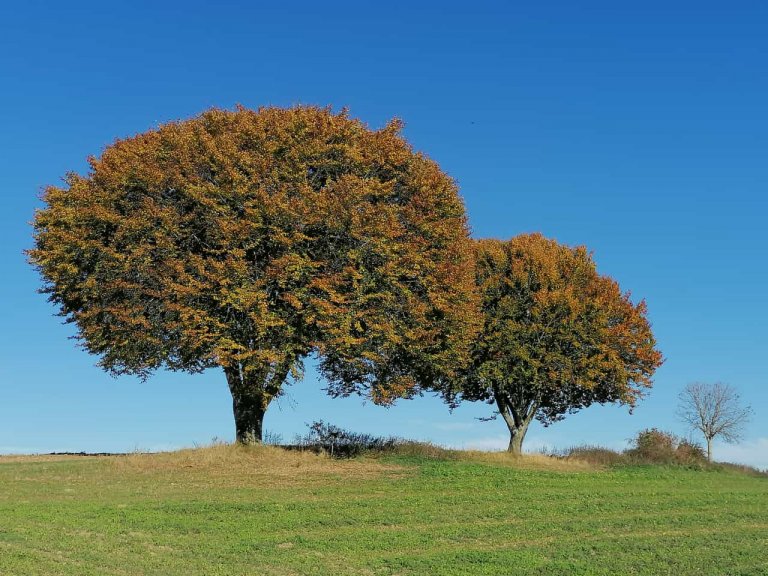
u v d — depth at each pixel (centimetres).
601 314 4147
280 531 2138
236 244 3112
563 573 1753
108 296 3225
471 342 3838
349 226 3148
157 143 3312
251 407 3569
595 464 4062
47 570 1577
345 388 3612
